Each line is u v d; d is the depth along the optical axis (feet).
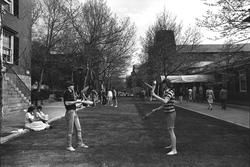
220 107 81.51
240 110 69.97
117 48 126.93
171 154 23.18
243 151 24.54
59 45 102.99
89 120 47.93
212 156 22.75
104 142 28.37
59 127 39.22
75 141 28.78
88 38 115.14
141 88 197.67
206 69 86.38
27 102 65.92
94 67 121.08
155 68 123.24
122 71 162.61
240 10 34.63
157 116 55.21
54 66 117.91
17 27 66.74
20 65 68.13
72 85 25.45
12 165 20.16
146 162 20.89
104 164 20.29
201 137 31.22
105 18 119.24
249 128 38.09
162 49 121.29
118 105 94.68
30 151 24.35
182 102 112.37
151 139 29.99
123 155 22.94
